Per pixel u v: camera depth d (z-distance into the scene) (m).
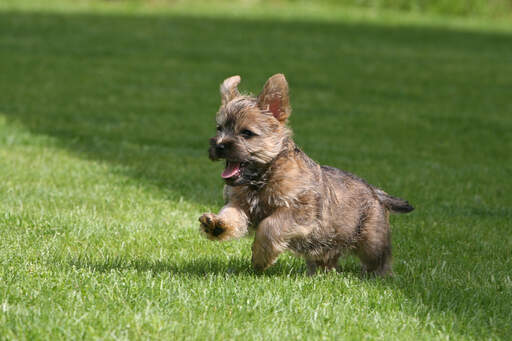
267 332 5.82
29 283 6.72
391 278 7.75
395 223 10.55
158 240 8.96
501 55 36.25
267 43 35.56
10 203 10.29
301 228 6.98
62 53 29.72
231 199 7.21
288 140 7.20
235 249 8.86
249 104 7.05
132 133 17.25
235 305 6.43
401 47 37.22
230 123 7.02
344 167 14.38
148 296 6.47
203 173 13.38
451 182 13.77
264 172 7.03
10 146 14.85
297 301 6.63
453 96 26.00
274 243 6.94
